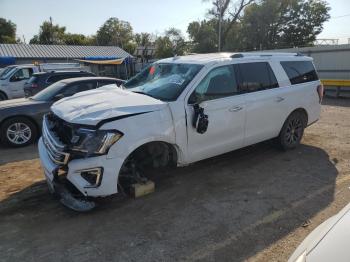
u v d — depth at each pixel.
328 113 10.98
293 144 6.51
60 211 4.25
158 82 5.08
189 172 5.46
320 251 2.05
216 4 42.22
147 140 4.17
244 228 3.77
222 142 5.10
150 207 4.30
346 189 4.75
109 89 5.15
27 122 7.53
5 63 33.22
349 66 17.75
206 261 3.21
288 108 6.07
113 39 76.88
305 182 5.02
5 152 7.10
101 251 3.41
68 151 3.86
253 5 49.09
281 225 3.82
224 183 5.03
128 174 4.47
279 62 6.07
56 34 71.75
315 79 6.73
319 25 51.84
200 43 53.81
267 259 3.23
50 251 3.43
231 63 5.26
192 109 4.59
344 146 6.82
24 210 4.29
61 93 8.03
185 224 3.88
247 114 5.34
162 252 3.37
